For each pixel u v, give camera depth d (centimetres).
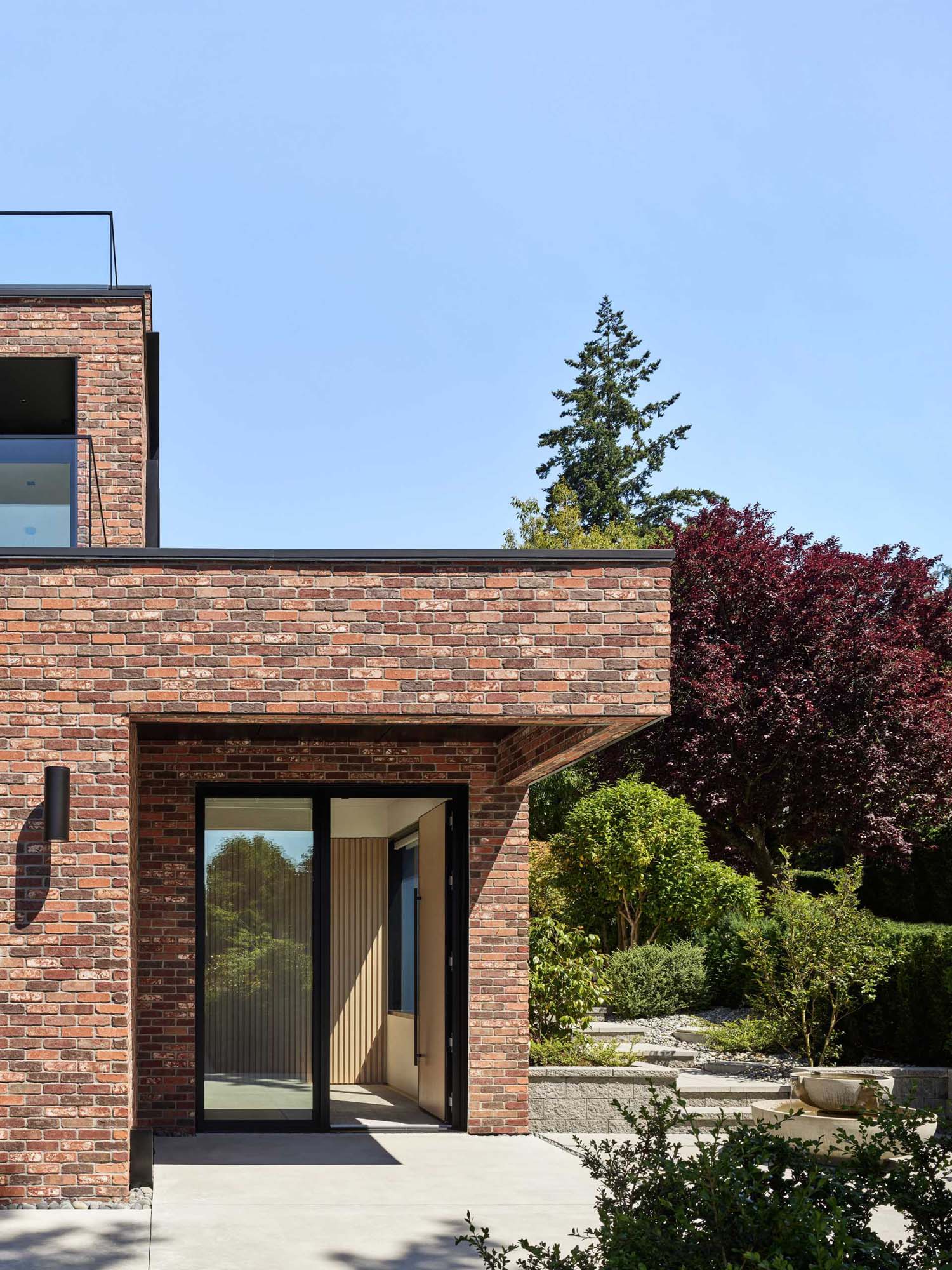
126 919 938
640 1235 483
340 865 1695
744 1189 498
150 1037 1209
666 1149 552
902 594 2973
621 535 3794
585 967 1398
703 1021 1622
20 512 1378
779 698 2620
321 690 955
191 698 949
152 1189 948
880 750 2598
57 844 940
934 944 1405
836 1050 1420
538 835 3008
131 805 967
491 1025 1241
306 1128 1232
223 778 1235
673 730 2717
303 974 1248
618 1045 1444
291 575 963
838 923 1442
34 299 1445
